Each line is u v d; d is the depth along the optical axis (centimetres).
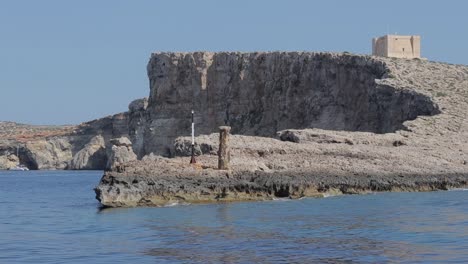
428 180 13212
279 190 11156
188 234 7481
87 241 7200
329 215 9088
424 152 15662
